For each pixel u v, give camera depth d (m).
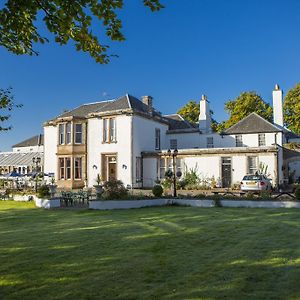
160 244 8.33
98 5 4.71
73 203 19.67
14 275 6.04
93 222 12.25
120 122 32.25
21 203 20.36
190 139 37.06
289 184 32.94
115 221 12.37
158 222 11.88
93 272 6.14
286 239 8.70
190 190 28.36
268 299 4.81
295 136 43.19
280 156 29.44
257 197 17.39
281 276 5.79
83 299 4.90
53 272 6.18
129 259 6.98
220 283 5.47
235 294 4.99
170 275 5.91
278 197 18.11
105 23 4.98
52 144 37.03
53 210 16.61
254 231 9.84
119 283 5.53
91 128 33.91
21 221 12.92
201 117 38.44
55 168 36.47
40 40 5.22
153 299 4.86
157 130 36.16
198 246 8.07
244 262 6.65
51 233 10.12
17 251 7.83
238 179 28.91
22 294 5.12
